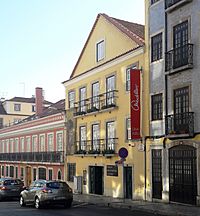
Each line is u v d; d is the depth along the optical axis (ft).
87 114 103.09
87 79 106.22
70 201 73.56
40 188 73.10
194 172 67.41
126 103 87.66
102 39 99.66
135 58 85.40
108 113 94.84
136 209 67.92
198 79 67.15
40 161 132.16
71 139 112.68
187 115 68.33
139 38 85.56
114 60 92.63
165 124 73.10
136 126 81.10
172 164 72.84
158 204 71.77
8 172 165.37
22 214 62.69
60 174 119.03
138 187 82.12
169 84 74.18
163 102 75.72
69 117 114.32
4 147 175.63
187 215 56.65
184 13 71.46
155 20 79.61
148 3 81.97
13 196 92.22
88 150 102.63
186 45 69.56
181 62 70.64
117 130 90.63
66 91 118.83
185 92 70.38
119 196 88.74
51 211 67.26
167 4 75.31
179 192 70.85
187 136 67.87
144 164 80.43
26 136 150.20
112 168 92.02
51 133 127.75
